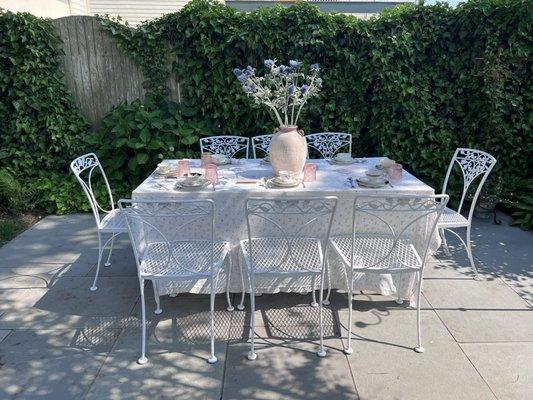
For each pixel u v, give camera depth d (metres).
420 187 2.47
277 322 2.43
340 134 3.94
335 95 4.21
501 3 3.79
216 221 2.43
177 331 2.35
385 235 2.47
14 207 4.15
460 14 3.89
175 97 4.48
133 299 2.69
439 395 1.85
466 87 4.10
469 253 2.91
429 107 4.14
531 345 2.18
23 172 4.38
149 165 4.33
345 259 2.22
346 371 2.02
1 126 4.25
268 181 2.56
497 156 4.20
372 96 4.23
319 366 2.05
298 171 2.70
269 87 2.86
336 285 2.58
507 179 4.25
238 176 2.78
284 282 2.54
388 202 2.02
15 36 3.99
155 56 4.31
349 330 2.16
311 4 4.02
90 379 1.98
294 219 2.44
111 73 4.43
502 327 2.34
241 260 2.47
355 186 2.50
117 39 4.27
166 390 1.90
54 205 4.29
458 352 2.14
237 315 2.50
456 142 4.27
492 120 4.04
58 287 2.84
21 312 2.54
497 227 3.89
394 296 2.69
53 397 1.86
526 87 4.05
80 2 7.15
